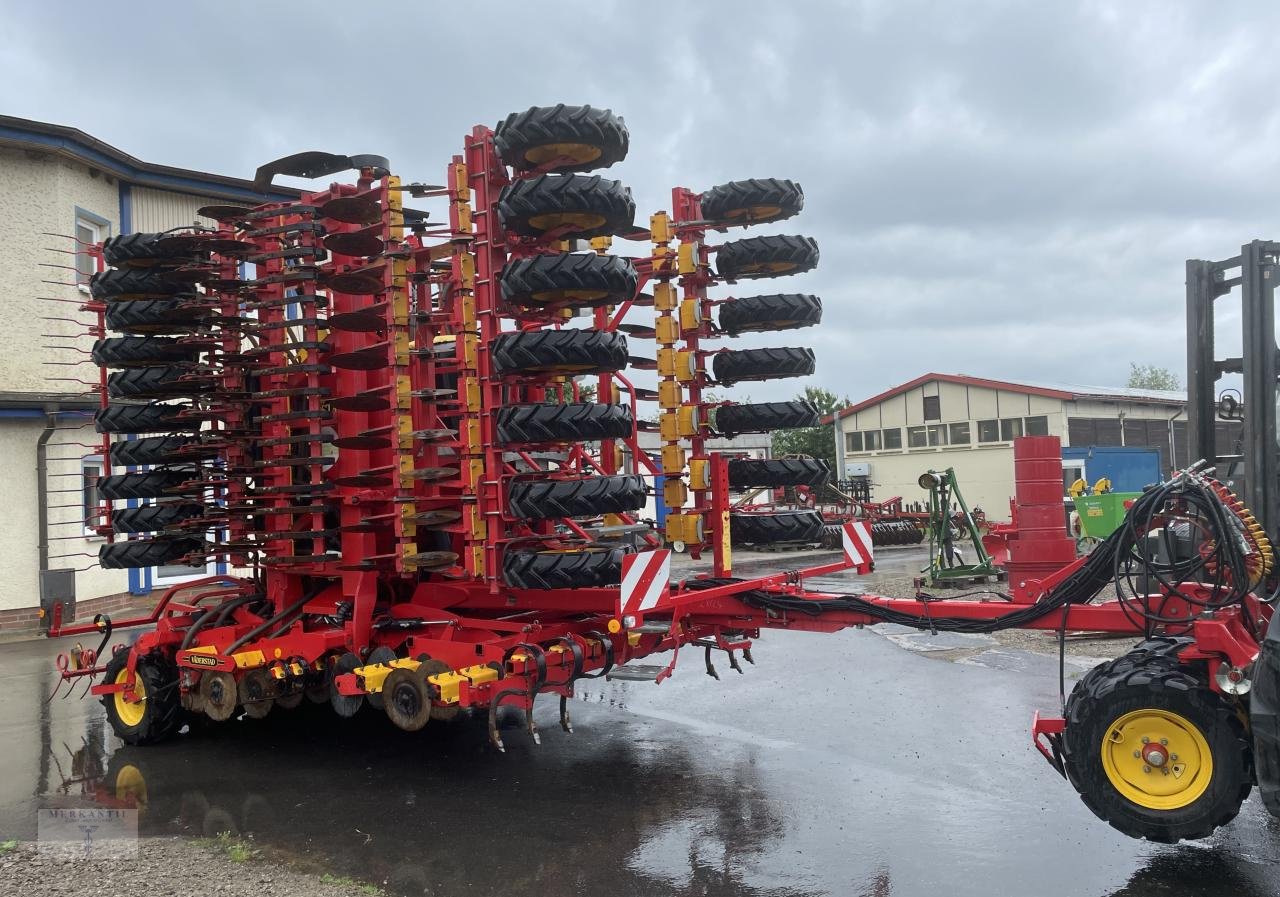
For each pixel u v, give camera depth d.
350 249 6.65
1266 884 4.38
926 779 5.98
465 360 5.78
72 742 7.40
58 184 14.18
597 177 5.45
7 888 4.38
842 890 4.39
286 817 5.52
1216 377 5.32
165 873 4.59
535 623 6.27
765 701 8.18
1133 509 4.92
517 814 5.50
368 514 6.69
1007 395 36.09
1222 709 4.40
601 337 5.48
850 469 37.97
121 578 14.79
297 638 6.62
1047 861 4.67
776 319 6.80
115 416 7.36
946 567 15.97
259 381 7.26
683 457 6.93
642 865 4.73
